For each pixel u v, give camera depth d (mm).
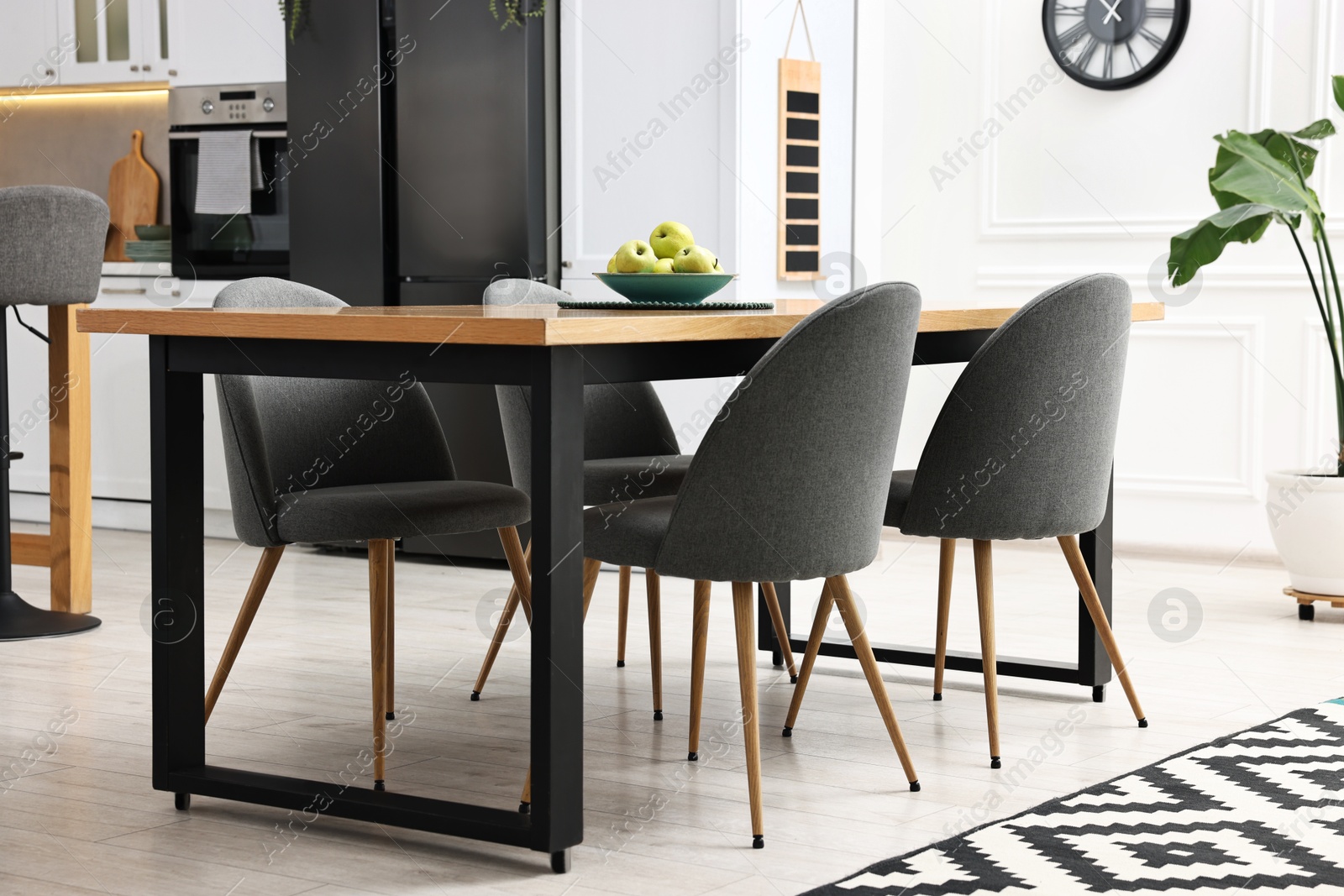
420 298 4949
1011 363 2676
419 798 2330
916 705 3180
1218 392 4938
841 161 5176
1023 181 5238
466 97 4809
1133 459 5094
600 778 2633
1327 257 4098
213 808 2473
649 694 3283
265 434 2848
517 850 2254
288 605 4320
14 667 3518
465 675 3461
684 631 3949
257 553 5273
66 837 2309
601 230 4824
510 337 1981
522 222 4766
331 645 3773
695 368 2416
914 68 5406
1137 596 4344
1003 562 4965
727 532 2234
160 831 2340
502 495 2873
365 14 4922
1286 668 3461
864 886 2059
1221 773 2609
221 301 2729
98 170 6281
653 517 2436
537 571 2100
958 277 5383
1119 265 5078
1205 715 3045
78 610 4141
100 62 5793
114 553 5227
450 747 2838
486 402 4895
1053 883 2059
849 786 2574
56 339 4090
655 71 4703
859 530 2332
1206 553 4996
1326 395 4766
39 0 5906
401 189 4949
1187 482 5000
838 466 2258
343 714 3086
